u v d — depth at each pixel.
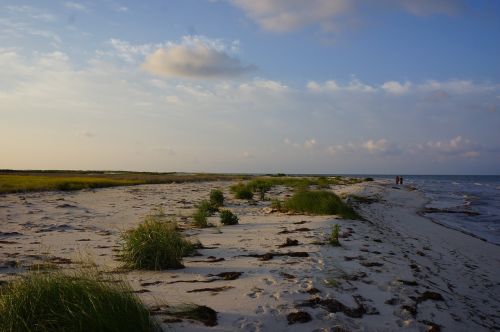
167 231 9.06
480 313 6.84
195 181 55.25
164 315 4.96
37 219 15.42
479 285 8.85
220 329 4.72
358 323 5.35
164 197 26.88
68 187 31.56
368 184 54.09
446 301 6.96
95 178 52.38
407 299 6.56
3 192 27.00
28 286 4.62
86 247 10.31
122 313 4.22
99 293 4.50
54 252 9.59
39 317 4.23
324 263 8.27
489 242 15.12
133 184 42.78
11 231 12.66
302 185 41.25
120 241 11.23
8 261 8.15
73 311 4.20
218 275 7.20
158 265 7.61
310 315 5.35
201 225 13.88
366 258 9.19
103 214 17.70
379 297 6.50
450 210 26.36
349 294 6.44
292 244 10.23
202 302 5.64
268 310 5.40
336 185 49.81
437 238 14.98
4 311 4.30
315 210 17.59
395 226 17.14
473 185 76.94
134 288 6.32
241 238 11.39
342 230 12.88
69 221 15.27
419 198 36.06
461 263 10.95
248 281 6.78
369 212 21.25
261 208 20.59
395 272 8.27
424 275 8.61
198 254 9.14
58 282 4.74
